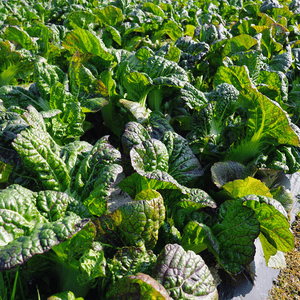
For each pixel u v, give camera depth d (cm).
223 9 396
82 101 145
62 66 238
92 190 104
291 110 181
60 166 104
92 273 86
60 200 94
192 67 185
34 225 87
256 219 106
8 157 103
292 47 268
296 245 133
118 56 164
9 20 264
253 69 179
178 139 130
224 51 200
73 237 89
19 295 96
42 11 315
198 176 127
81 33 151
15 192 89
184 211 117
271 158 151
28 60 204
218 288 111
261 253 127
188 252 93
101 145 111
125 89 162
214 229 114
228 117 153
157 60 158
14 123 106
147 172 106
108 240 97
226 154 146
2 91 143
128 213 92
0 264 74
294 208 152
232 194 126
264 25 253
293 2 360
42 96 146
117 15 256
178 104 168
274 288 116
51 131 134
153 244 99
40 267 94
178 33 282
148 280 78
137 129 122
